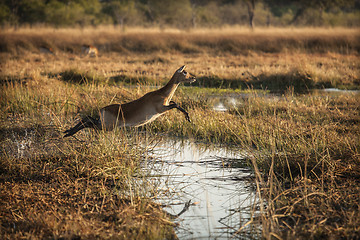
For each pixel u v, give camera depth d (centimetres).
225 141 2402
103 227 1291
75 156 1948
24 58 6850
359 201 1454
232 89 4319
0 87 3578
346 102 3328
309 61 5728
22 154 2022
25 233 1238
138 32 10306
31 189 1594
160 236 1255
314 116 2783
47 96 3338
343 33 9081
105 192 1595
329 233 1239
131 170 1834
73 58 7200
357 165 1777
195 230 1332
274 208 1444
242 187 1700
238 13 16912
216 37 9081
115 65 5938
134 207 1431
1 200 1484
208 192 1658
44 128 2483
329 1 12825
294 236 1215
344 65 5531
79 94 3484
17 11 13625
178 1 15175
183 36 9212
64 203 1493
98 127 2061
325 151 1930
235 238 1273
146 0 16162
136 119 1984
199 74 4906
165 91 1953
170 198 1595
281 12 18412
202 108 3128
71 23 14025
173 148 2302
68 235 1223
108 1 17012
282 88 4372
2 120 2758
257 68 5256
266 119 2541
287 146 2100
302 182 1611
